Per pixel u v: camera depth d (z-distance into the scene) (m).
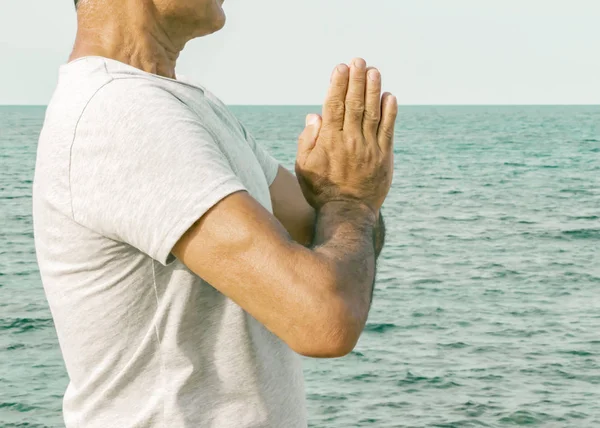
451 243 23.88
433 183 43.50
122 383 1.72
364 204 1.78
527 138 97.25
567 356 12.26
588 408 10.00
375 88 1.75
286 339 1.53
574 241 24.55
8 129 114.19
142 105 1.58
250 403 1.77
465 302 16.09
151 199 1.53
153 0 1.84
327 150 1.79
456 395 10.42
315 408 9.95
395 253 22.02
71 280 1.68
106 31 1.84
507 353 12.41
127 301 1.67
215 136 1.77
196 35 1.95
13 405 10.01
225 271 1.53
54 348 12.49
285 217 2.22
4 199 34.91
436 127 135.62
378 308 15.44
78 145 1.60
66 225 1.65
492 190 40.19
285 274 1.50
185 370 1.70
